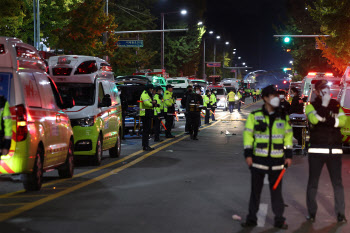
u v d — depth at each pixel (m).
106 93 16.17
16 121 9.66
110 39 40.00
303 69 64.12
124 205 9.17
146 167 14.29
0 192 10.44
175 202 9.48
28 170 9.92
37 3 29.62
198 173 13.16
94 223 7.84
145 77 29.38
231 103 49.00
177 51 86.50
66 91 15.02
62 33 35.69
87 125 14.25
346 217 8.48
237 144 21.25
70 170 12.38
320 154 8.25
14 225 7.64
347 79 19.11
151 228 7.60
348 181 12.27
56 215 8.32
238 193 10.41
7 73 9.81
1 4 24.22
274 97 7.54
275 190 7.72
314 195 8.27
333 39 38.03
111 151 16.64
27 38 32.91
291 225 7.91
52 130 11.13
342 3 35.75
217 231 7.48
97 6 35.97
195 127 23.05
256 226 7.79
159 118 22.14
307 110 8.40
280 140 7.59
